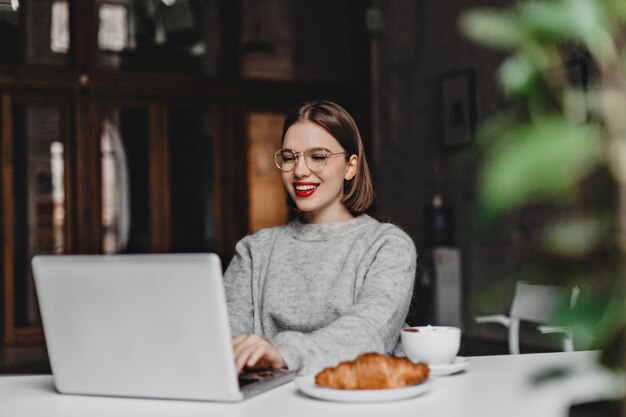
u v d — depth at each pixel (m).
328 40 9.45
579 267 0.38
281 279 2.02
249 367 1.47
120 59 8.86
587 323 0.38
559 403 1.19
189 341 1.30
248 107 9.09
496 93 7.42
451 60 8.12
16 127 8.42
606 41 0.37
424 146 8.58
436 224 7.91
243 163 8.98
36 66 8.42
